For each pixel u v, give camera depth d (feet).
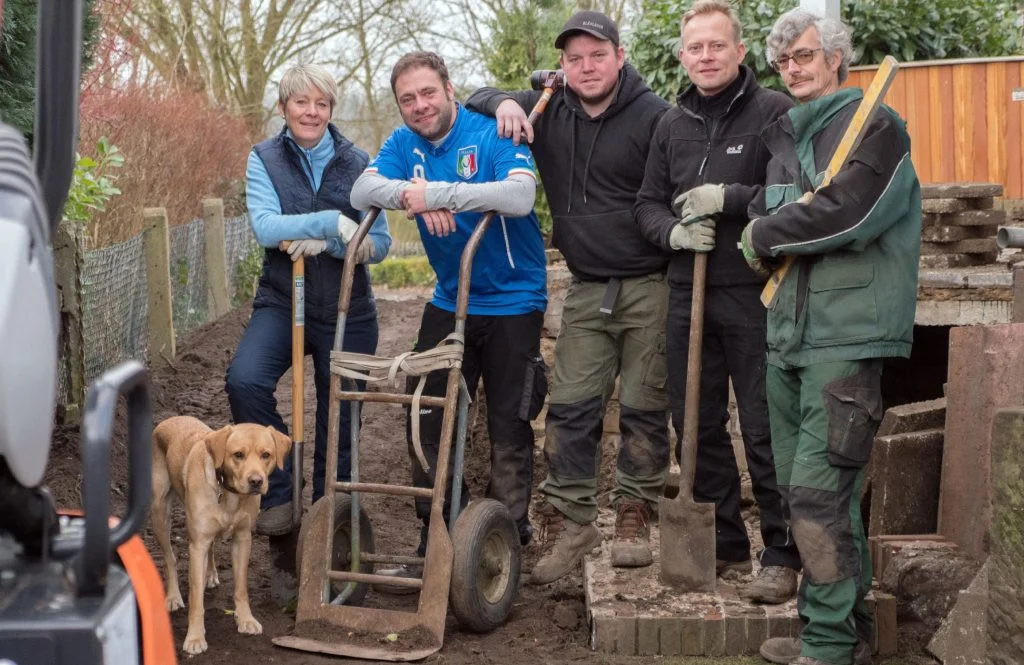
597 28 15.25
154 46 65.82
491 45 50.52
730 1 29.27
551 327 22.50
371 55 77.92
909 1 31.04
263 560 18.44
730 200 14.17
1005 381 14.67
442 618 14.38
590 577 15.75
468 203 14.92
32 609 6.44
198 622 14.46
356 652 14.20
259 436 14.42
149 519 19.70
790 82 13.32
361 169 17.10
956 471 15.62
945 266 20.15
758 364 14.84
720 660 13.98
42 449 6.73
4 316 6.15
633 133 15.67
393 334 40.70
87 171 28.17
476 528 14.75
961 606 12.50
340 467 17.49
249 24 70.69
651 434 16.28
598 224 15.90
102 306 26.99
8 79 16.26
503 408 16.42
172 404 28.55
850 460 12.68
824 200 12.32
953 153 30.66
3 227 6.41
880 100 12.35
